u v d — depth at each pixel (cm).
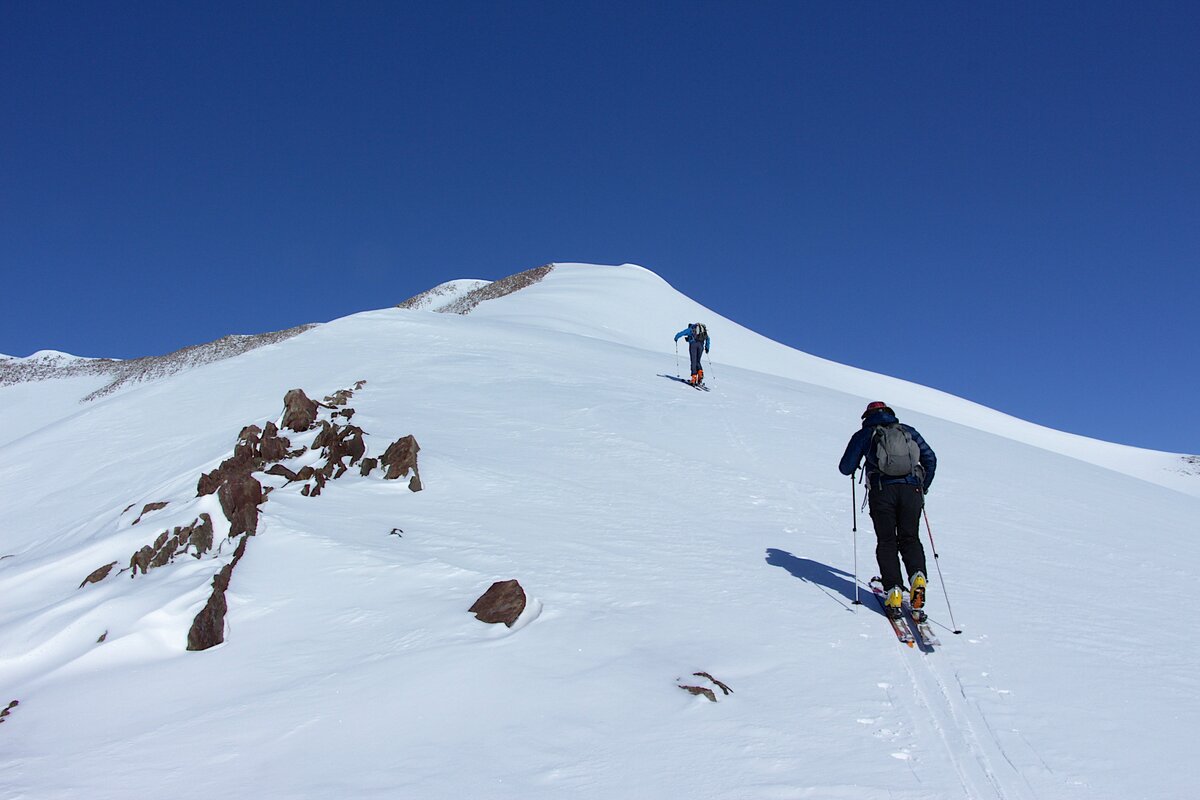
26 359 8750
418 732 381
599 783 328
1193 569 786
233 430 1745
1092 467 1922
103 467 1753
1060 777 337
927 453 564
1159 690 444
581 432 1336
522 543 718
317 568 645
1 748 409
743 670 455
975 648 504
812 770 338
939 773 338
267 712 417
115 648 530
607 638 495
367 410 1421
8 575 717
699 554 706
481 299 7588
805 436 1449
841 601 590
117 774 361
